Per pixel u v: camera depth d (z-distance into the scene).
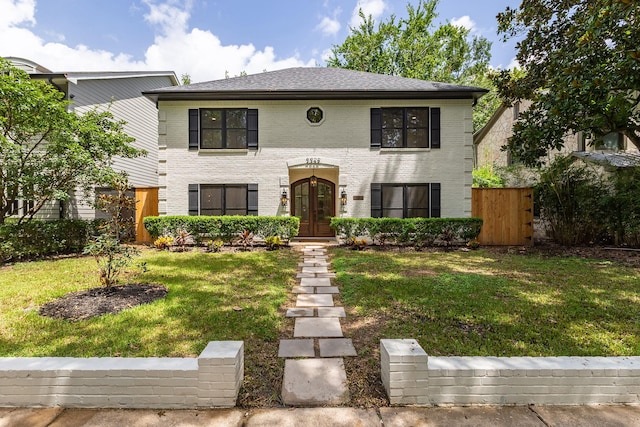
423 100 11.12
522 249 9.58
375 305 4.53
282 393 2.53
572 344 3.29
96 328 3.67
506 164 17.31
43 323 3.79
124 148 10.05
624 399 2.36
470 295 4.89
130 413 2.30
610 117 7.69
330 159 11.13
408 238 10.12
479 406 2.37
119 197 5.23
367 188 11.20
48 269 6.79
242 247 10.05
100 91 12.10
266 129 11.14
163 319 3.95
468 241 10.11
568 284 5.50
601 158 10.72
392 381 2.38
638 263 7.24
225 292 5.13
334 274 6.61
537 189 10.95
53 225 8.55
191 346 3.27
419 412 2.31
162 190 11.02
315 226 12.35
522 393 2.37
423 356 2.37
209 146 11.21
